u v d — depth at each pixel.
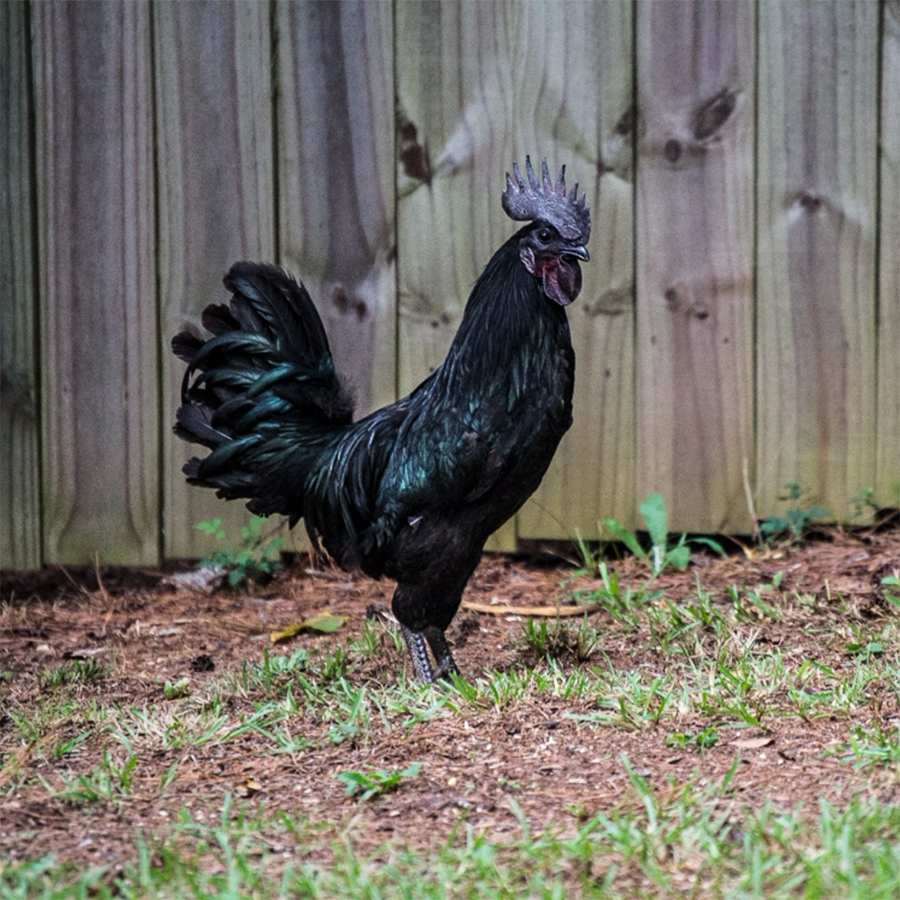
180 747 5.21
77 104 7.92
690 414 8.01
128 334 8.08
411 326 8.06
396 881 3.87
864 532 8.09
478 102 7.84
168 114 7.92
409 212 7.96
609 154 7.82
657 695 5.42
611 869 3.92
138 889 3.91
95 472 8.20
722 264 7.88
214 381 6.54
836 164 7.76
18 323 8.07
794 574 7.45
